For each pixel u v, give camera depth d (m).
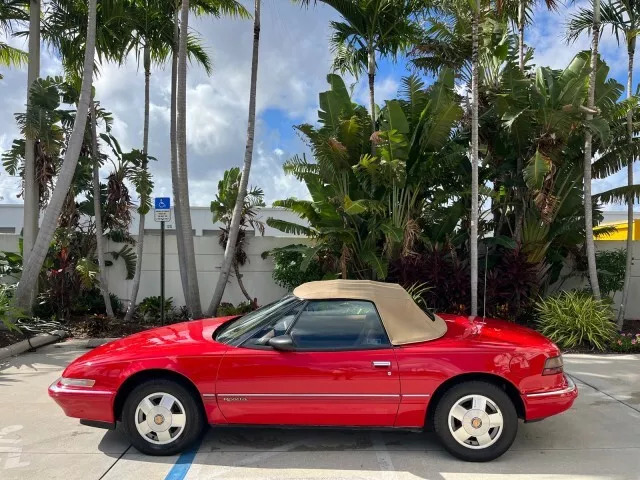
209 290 11.97
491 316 10.00
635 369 7.32
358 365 4.23
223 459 4.34
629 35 9.53
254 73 10.66
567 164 10.29
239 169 11.86
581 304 9.11
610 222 18.17
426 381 4.21
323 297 4.57
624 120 10.20
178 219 11.32
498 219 11.53
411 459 4.34
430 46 9.80
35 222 10.70
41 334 9.18
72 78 11.41
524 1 10.44
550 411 4.29
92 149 10.86
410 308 4.66
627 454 4.45
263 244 12.01
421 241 10.91
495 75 11.02
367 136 10.73
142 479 3.99
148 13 11.36
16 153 10.77
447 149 10.32
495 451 4.22
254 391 4.28
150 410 4.37
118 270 11.95
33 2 10.68
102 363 4.41
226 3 12.05
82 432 4.95
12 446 4.63
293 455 4.42
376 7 10.93
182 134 10.35
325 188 10.96
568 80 9.90
